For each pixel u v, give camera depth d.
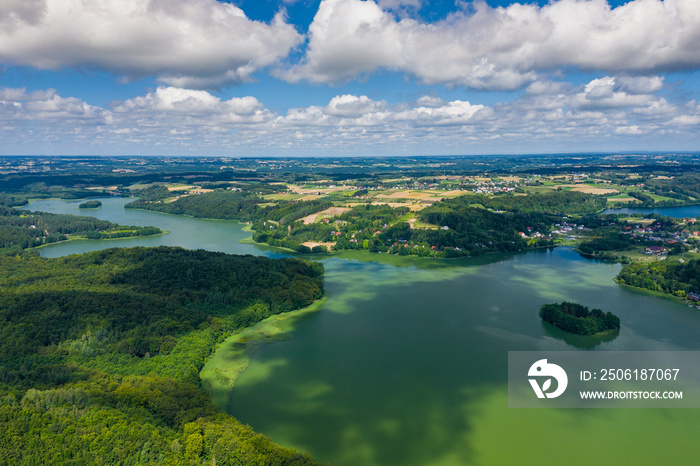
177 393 138.62
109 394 131.38
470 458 119.75
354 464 117.25
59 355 158.12
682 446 125.12
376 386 154.75
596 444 125.75
